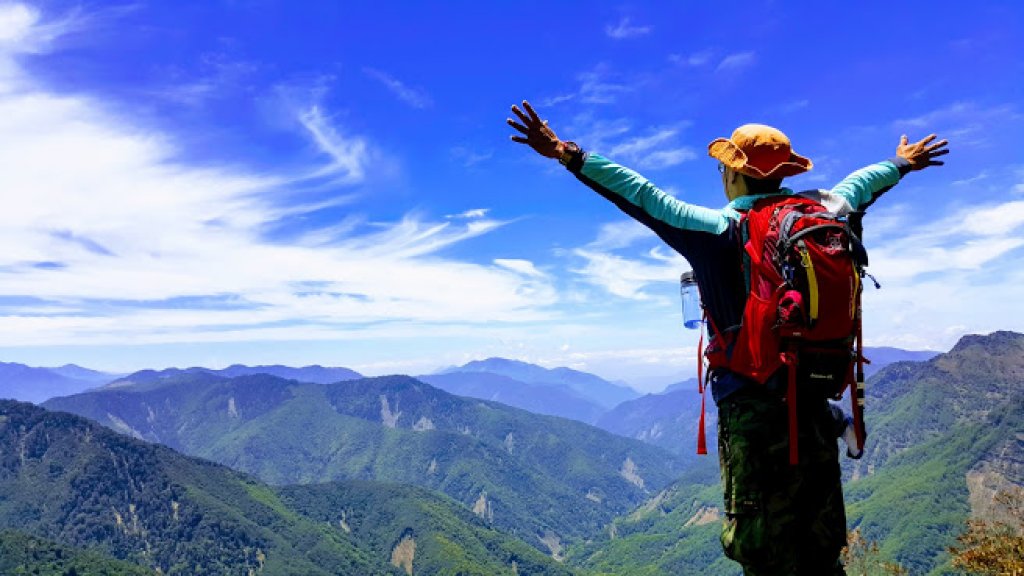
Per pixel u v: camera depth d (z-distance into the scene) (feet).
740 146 10.13
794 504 9.07
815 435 9.18
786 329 8.71
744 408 9.38
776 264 8.95
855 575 40.14
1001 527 45.37
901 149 12.26
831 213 9.39
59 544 641.81
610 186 10.18
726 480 9.70
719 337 9.70
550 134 10.28
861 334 9.25
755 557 9.16
